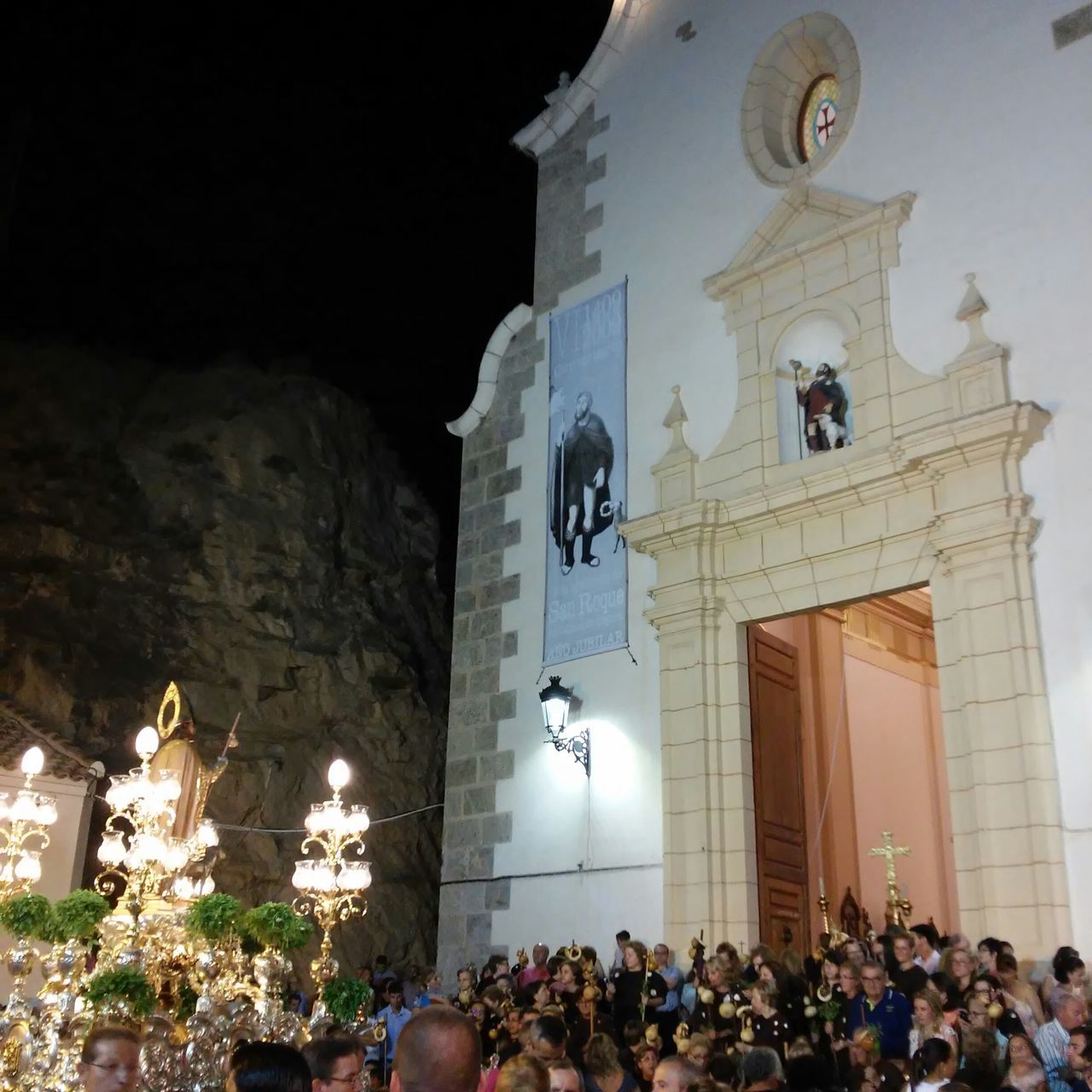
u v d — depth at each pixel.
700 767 12.76
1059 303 11.39
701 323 14.45
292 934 8.29
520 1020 9.34
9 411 22.69
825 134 14.32
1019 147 12.07
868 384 12.49
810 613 13.11
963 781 10.90
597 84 16.92
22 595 20.19
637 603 14.01
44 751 16.23
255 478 24.31
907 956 9.62
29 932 7.68
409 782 23.02
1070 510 10.83
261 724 21.59
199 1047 7.58
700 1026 10.09
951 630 11.28
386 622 25.03
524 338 16.75
